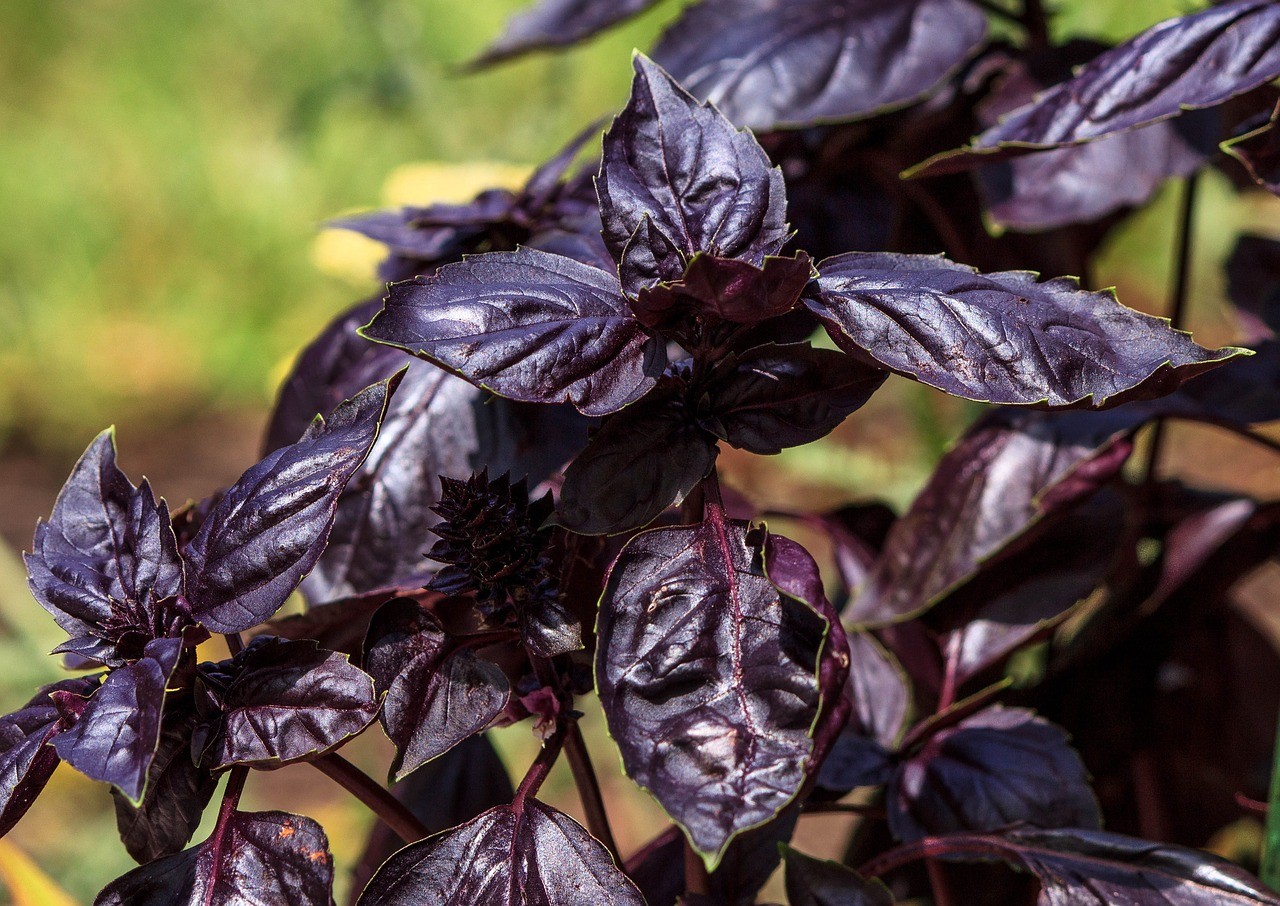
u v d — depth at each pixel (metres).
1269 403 0.69
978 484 0.67
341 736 0.56
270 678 0.57
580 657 0.62
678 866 0.65
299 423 0.69
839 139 0.73
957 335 0.56
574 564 0.61
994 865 0.74
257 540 0.57
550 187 0.68
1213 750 0.79
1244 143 0.60
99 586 0.58
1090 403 0.55
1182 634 0.73
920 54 0.70
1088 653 0.73
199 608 0.57
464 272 0.57
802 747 0.55
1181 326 0.78
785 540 0.57
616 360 0.57
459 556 0.58
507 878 0.58
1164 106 0.61
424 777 0.68
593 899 0.57
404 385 0.66
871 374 0.58
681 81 0.70
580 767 0.61
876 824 0.73
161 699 0.55
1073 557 0.68
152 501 0.59
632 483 0.57
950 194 0.78
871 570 0.70
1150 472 0.75
